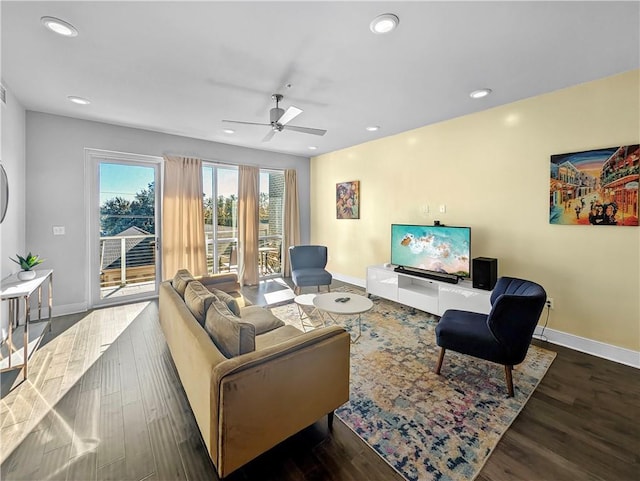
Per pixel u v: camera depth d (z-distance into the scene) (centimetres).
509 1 161
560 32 190
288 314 371
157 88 277
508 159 316
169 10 171
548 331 295
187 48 211
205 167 485
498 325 205
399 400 202
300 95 293
